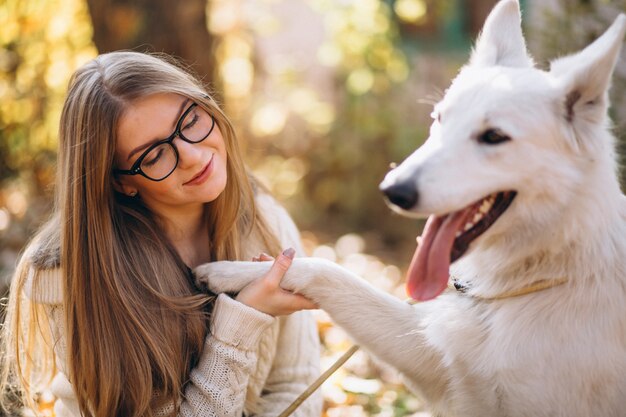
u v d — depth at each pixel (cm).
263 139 889
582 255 238
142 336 246
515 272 250
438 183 227
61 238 248
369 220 832
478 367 252
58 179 257
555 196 234
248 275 259
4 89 642
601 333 236
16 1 629
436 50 880
